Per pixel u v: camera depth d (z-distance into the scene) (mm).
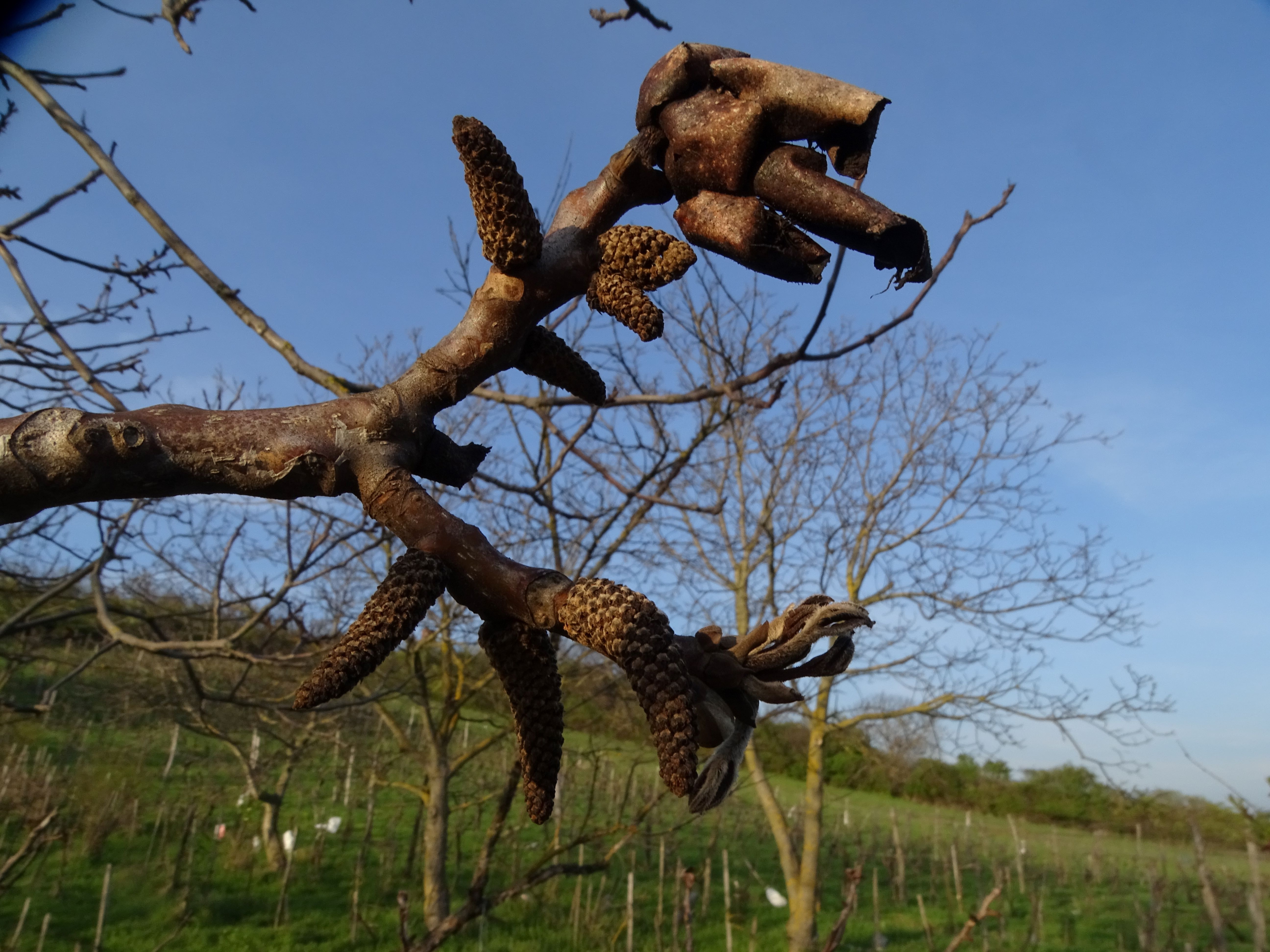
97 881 12023
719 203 984
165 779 15500
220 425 926
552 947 11203
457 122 1017
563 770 12594
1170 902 16547
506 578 915
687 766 799
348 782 15508
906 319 3703
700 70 1021
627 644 838
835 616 930
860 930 13547
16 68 3084
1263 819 14375
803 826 16969
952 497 12617
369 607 881
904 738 13672
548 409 4871
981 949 12734
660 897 10961
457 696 10914
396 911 12102
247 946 10422
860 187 963
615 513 6820
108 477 875
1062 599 11672
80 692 10688
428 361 1031
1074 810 25156
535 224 1047
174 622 7504
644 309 1017
